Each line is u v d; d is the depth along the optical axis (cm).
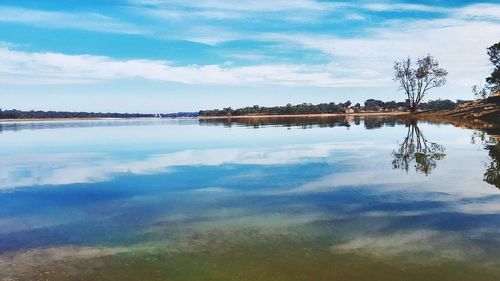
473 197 1073
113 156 2102
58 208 1080
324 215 957
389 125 4009
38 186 1368
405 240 789
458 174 1365
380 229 852
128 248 777
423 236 808
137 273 667
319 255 723
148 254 746
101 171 1644
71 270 684
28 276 663
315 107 10244
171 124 6206
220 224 911
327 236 818
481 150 1911
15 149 2581
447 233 821
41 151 2422
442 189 1166
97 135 3700
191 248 769
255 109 10644
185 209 1041
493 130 2944
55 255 750
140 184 1361
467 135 2639
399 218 920
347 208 1008
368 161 1689
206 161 1834
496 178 1288
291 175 1437
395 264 682
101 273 671
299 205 1048
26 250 777
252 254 733
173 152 2203
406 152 1923
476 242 771
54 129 5125
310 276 641
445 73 6216
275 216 960
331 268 669
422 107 8662
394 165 1576
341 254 725
